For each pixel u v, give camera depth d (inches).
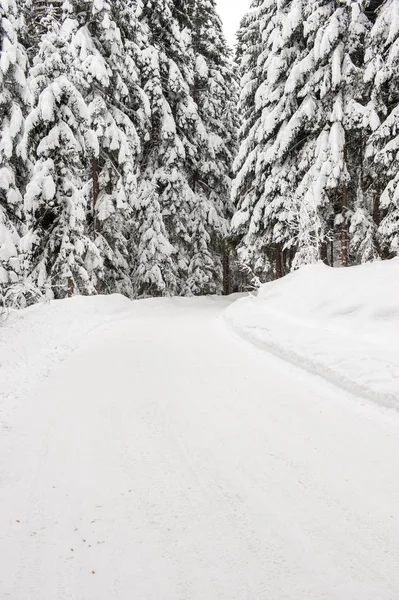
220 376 230.7
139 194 774.5
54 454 141.7
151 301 683.4
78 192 518.0
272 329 321.4
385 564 89.6
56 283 556.7
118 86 639.1
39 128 512.7
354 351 233.8
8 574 87.9
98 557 92.4
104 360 276.8
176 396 199.2
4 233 540.4
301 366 239.8
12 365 245.0
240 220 731.4
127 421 169.5
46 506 111.7
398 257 362.9
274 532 100.4
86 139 542.9
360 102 581.9
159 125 797.9
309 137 620.4
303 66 572.1
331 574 86.8
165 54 812.0
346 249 590.6
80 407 186.9
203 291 874.1
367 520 104.5
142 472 129.3
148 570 88.3
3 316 362.0
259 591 82.2
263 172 692.7
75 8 633.6
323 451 141.5
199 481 123.9
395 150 516.4
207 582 84.7
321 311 325.4
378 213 612.7
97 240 648.4
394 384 181.5
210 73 940.0
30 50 714.8
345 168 546.6
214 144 899.4
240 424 165.2
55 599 81.0
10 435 157.9
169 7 839.7
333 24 526.0
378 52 528.4
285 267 892.6
